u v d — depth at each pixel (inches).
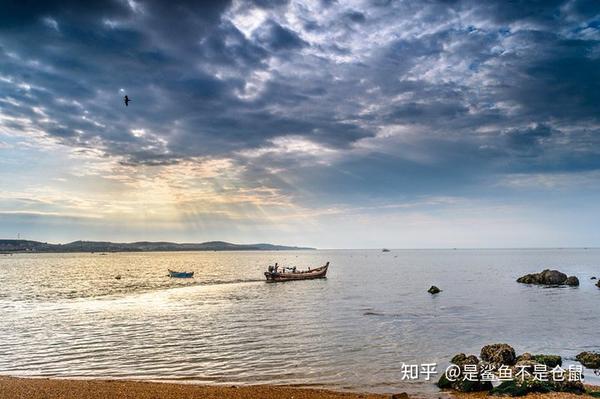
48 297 2667.3
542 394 789.2
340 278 4276.6
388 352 1154.7
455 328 1497.3
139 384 839.1
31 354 1155.3
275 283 3779.5
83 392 770.8
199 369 1001.5
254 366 1024.9
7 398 732.7
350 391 843.4
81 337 1387.8
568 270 5383.9
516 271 5211.6
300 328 1530.5
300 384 888.9
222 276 4778.5
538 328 1497.3
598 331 1448.1
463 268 5994.1
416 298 2434.8
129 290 3154.5
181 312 1996.8
